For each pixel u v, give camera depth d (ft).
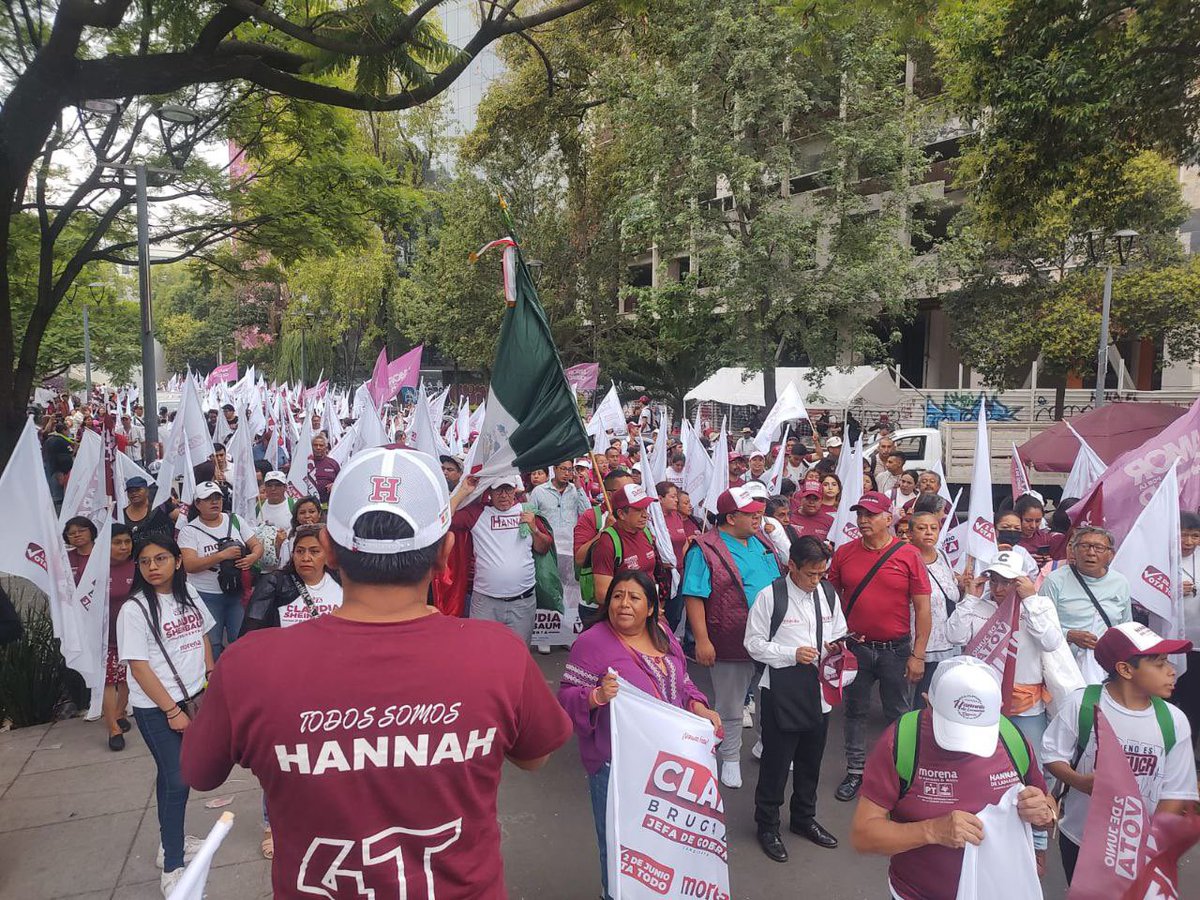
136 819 15.34
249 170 43.19
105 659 18.21
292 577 13.92
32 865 13.80
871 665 16.74
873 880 13.67
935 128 69.56
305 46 21.90
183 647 12.97
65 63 20.07
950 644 17.35
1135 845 8.89
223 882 13.25
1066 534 18.71
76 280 52.60
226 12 19.85
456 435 46.83
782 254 63.16
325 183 40.24
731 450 55.21
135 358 146.51
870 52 56.49
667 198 67.56
